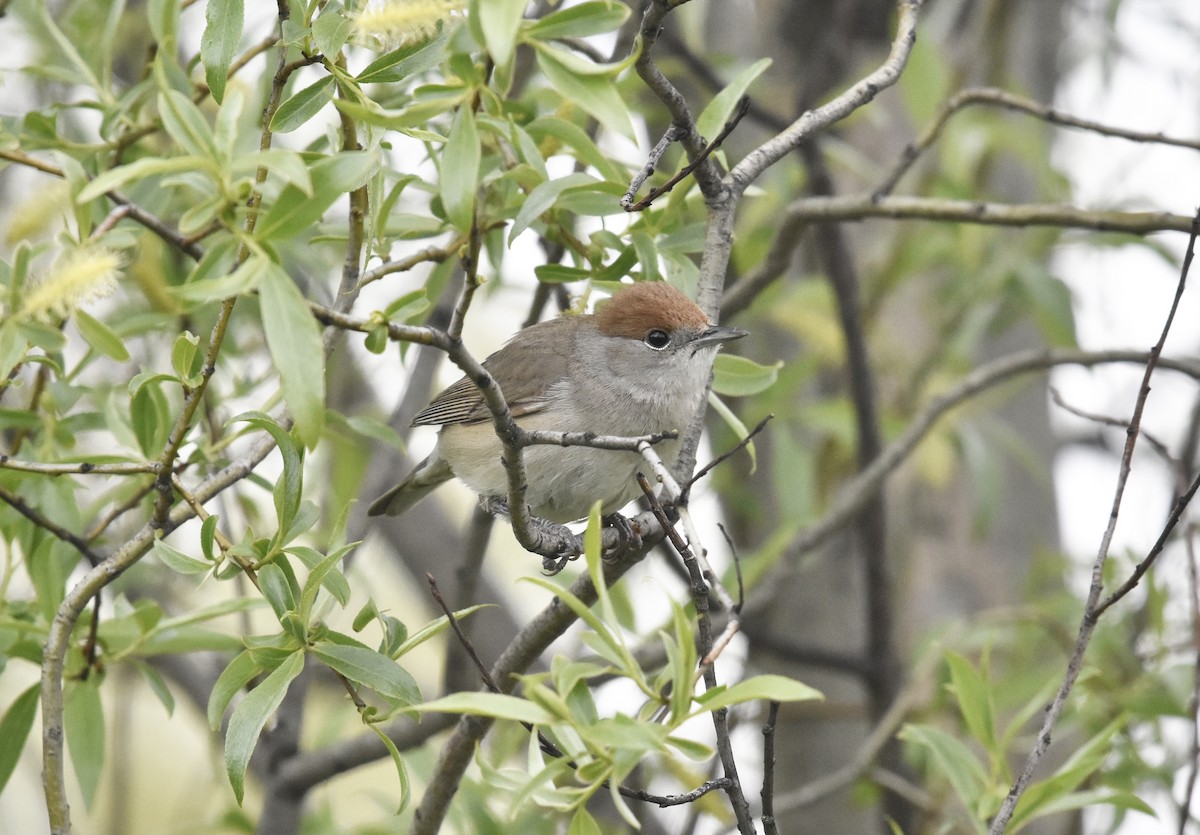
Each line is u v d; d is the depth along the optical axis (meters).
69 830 6.93
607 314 11.38
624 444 6.75
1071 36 16.03
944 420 13.89
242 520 12.46
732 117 9.12
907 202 10.37
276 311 5.86
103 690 16.67
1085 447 16.45
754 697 5.63
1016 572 14.82
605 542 8.73
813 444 14.98
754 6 15.35
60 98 12.13
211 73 7.18
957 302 13.90
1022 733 12.85
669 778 12.14
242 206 6.30
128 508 8.71
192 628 8.95
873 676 12.42
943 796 11.15
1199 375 10.90
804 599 14.59
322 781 10.64
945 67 13.62
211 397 9.94
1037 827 12.84
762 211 13.02
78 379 11.47
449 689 11.22
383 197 8.23
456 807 10.22
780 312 13.52
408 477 11.90
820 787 11.45
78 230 7.16
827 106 8.71
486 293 10.90
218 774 12.60
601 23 6.94
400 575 18.08
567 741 6.08
